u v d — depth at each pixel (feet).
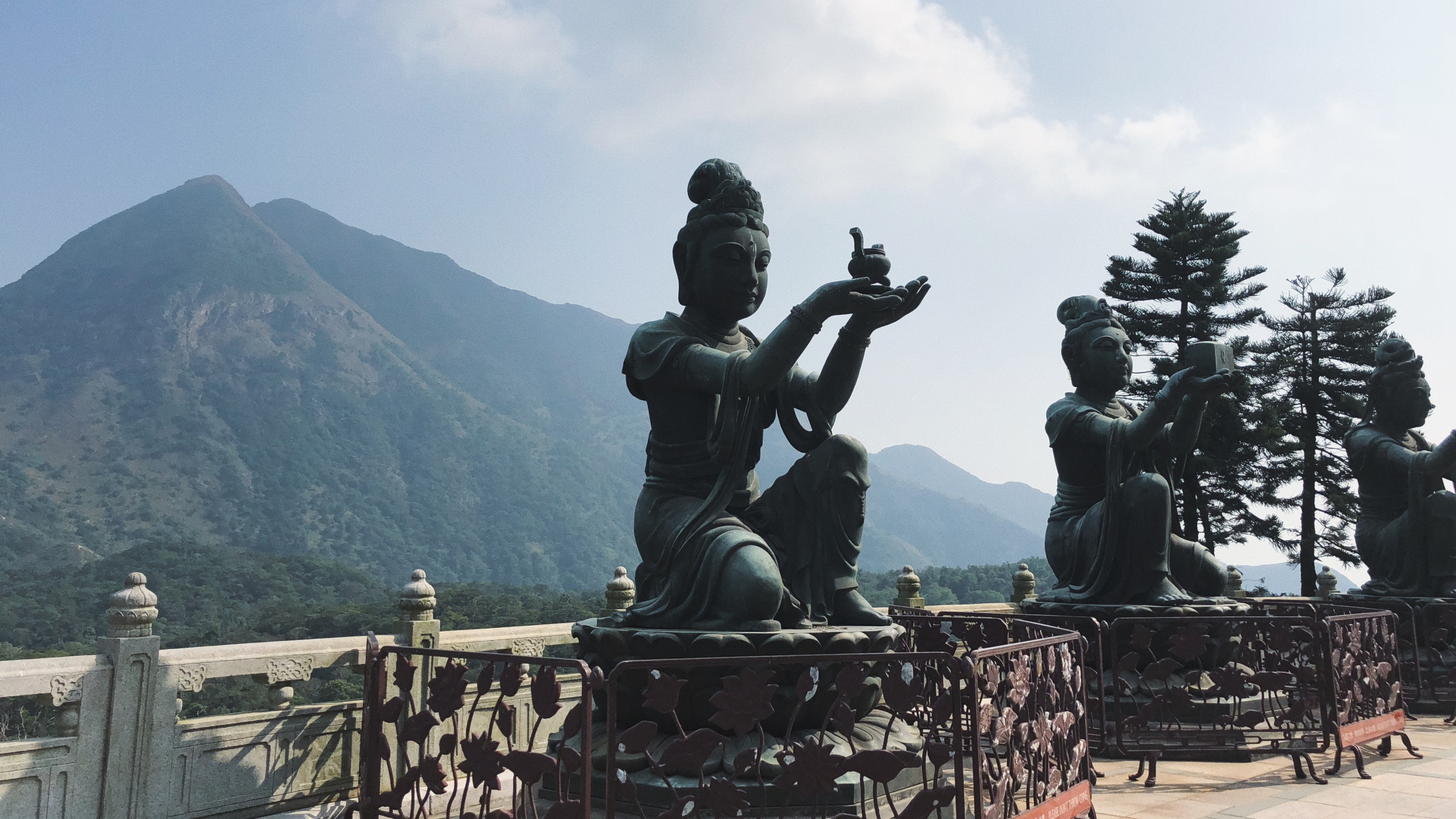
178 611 319.47
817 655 16.21
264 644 22.38
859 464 22.44
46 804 18.26
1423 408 43.45
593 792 19.20
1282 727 29.78
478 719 26.40
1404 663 39.22
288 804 22.25
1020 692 17.28
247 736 21.63
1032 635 25.49
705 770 18.47
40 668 18.34
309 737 22.84
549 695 16.25
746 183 23.15
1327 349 114.32
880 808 18.98
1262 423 106.83
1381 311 111.04
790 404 23.67
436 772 18.65
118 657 19.49
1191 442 32.94
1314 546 112.98
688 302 23.54
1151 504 32.35
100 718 19.20
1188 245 105.19
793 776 16.16
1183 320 106.73
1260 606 36.58
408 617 25.08
